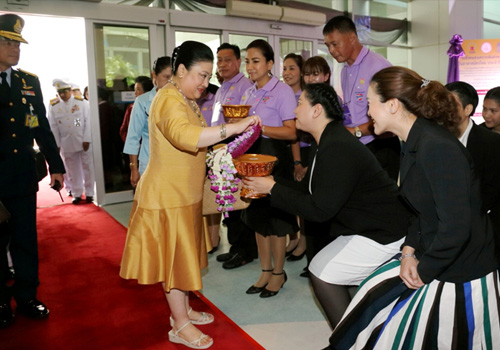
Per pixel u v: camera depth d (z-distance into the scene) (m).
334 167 1.76
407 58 9.14
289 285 2.98
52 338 2.31
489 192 1.88
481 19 8.69
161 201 1.97
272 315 2.56
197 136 1.77
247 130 1.92
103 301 2.75
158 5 5.53
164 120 1.84
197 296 2.80
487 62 6.21
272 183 1.89
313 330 2.37
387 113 1.52
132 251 2.02
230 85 3.30
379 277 1.61
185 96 2.01
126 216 4.87
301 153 3.42
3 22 2.34
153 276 2.01
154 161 1.99
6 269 2.51
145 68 5.52
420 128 1.46
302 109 1.92
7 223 2.45
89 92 5.16
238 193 2.09
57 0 4.77
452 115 1.44
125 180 5.59
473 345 1.44
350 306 1.64
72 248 3.78
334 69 7.44
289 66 3.53
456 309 1.42
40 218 4.78
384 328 1.54
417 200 1.46
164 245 2.00
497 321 1.45
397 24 8.74
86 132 5.39
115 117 5.42
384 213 1.77
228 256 3.48
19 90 2.52
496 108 2.58
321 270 1.85
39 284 2.81
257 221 2.76
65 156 5.36
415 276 1.45
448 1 8.39
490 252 1.45
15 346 2.23
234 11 5.88
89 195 5.55
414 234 1.56
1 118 2.42
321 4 7.55
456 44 6.23
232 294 2.86
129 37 5.36
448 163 1.34
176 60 1.98
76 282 3.06
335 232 1.91
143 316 2.55
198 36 5.86
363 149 1.79
